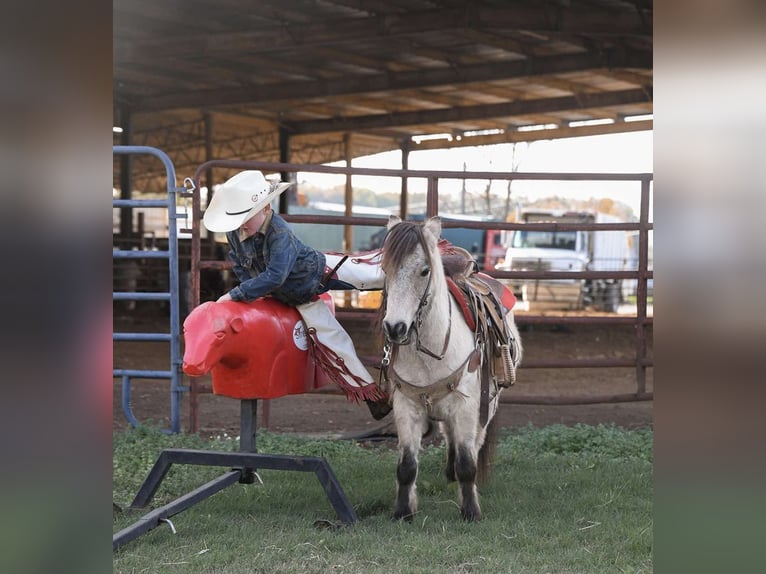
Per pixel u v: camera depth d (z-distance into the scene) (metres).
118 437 6.06
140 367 10.16
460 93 18.20
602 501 4.64
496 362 4.46
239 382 4.21
